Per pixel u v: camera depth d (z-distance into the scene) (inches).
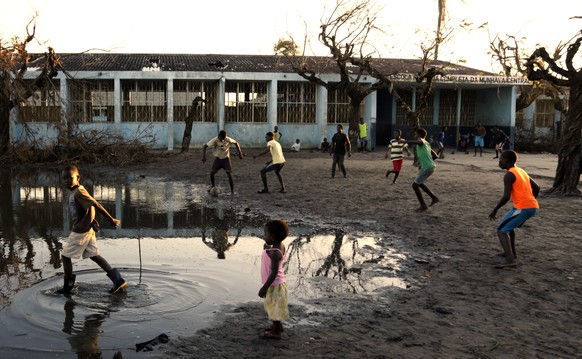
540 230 359.9
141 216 417.7
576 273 260.1
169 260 282.4
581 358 166.4
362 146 1192.8
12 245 314.7
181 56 1362.0
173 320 196.9
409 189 567.8
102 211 227.8
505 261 278.2
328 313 206.1
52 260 279.7
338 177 676.1
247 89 1221.1
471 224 383.2
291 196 519.5
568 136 526.0
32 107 1125.1
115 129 1143.6
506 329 189.9
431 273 261.3
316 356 167.0
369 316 203.2
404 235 348.8
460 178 673.0
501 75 1214.3
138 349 171.0
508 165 270.7
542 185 612.4
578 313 206.2
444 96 1350.9
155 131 1180.5
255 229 370.0
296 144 1165.7
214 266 271.1
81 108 1150.3
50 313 201.5
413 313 206.2
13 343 174.7
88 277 247.6
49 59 898.7
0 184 621.3
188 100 1198.9
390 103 1336.1
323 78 1204.5
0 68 866.1
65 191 560.7
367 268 270.8
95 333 183.6
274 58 1369.3
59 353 167.8
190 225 382.9
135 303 213.8
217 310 207.8
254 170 761.0
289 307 212.5
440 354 169.0
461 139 1234.0
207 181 648.4
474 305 215.2
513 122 1264.8
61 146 918.4
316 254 300.5
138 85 1171.9
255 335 183.8
